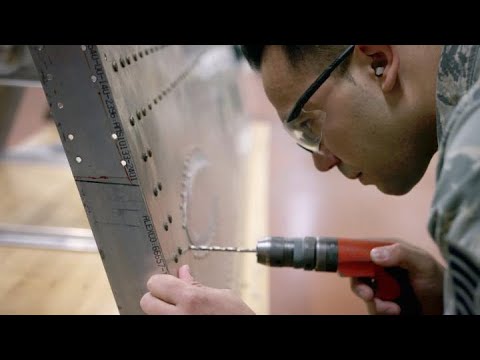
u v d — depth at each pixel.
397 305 0.75
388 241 0.76
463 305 0.40
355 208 1.78
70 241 1.14
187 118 1.04
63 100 0.54
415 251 0.73
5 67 1.15
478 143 0.39
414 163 0.64
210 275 0.89
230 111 1.75
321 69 0.59
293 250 0.72
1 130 1.56
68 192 1.41
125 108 0.59
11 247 1.12
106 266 0.64
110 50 0.58
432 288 0.74
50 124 1.81
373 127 0.60
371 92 0.58
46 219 1.24
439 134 0.51
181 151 0.89
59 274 1.02
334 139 0.64
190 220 0.82
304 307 1.25
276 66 0.62
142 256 0.63
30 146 1.65
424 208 1.78
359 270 0.73
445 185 0.41
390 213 1.75
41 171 1.54
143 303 0.60
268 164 2.08
